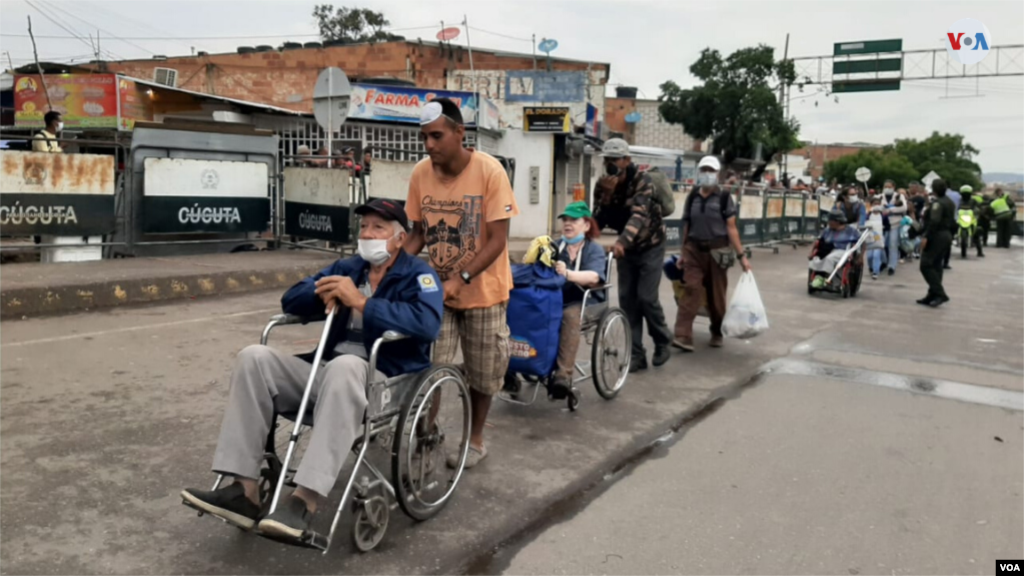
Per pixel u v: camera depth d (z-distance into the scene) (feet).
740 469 14.43
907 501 13.14
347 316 11.44
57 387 17.17
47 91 55.36
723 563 10.85
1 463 12.96
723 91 104.37
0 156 28.14
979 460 15.19
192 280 29.12
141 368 19.02
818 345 25.90
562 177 70.38
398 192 38.63
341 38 128.36
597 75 98.78
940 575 10.69
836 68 107.76
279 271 32.42
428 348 11.85
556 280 15.87
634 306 21.71
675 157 108.37
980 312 34.42
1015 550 11.46
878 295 39.17
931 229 35.60
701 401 18.88
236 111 58.49
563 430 16.35
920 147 253.65
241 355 10.30
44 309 24.80
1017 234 102.53
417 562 10.55
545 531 11.69
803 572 10.66
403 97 58.18
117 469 12.98
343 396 9.96
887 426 17.19
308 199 38.37
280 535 9.29
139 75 94.89
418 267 11.47
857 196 42.73
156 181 33.50
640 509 12.58
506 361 13.57
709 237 23.49
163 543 10.64
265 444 10.55
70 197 30.30
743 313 24.08
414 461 11.80
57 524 10.98
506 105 64.75
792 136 106.42
